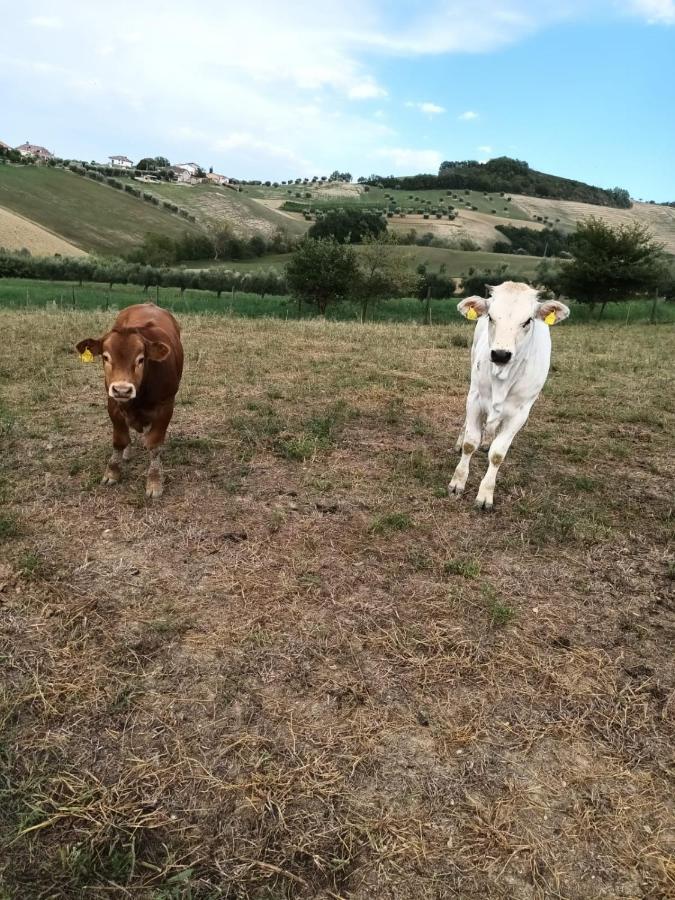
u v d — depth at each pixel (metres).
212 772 2.62
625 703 3.12
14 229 60.41
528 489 5.60
